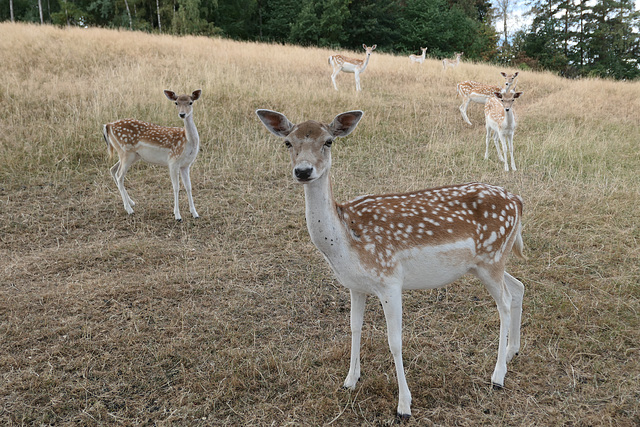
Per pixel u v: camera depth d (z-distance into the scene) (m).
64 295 4.57
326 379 3.56
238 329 4.16
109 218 6.50
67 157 8.27
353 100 12.48
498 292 3.41
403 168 8.69
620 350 3.80
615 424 3.08
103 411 3.22
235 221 6.46
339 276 3.12
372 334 4.12
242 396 3.38
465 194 3.41
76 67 13.35
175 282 4.89
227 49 18.44
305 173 2.69
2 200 6.77
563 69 35.97
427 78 17.36
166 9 32.34
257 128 10.30
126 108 10.07
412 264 3.13
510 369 3.64
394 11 35.47
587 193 7.00
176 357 3.76
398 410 3.17
